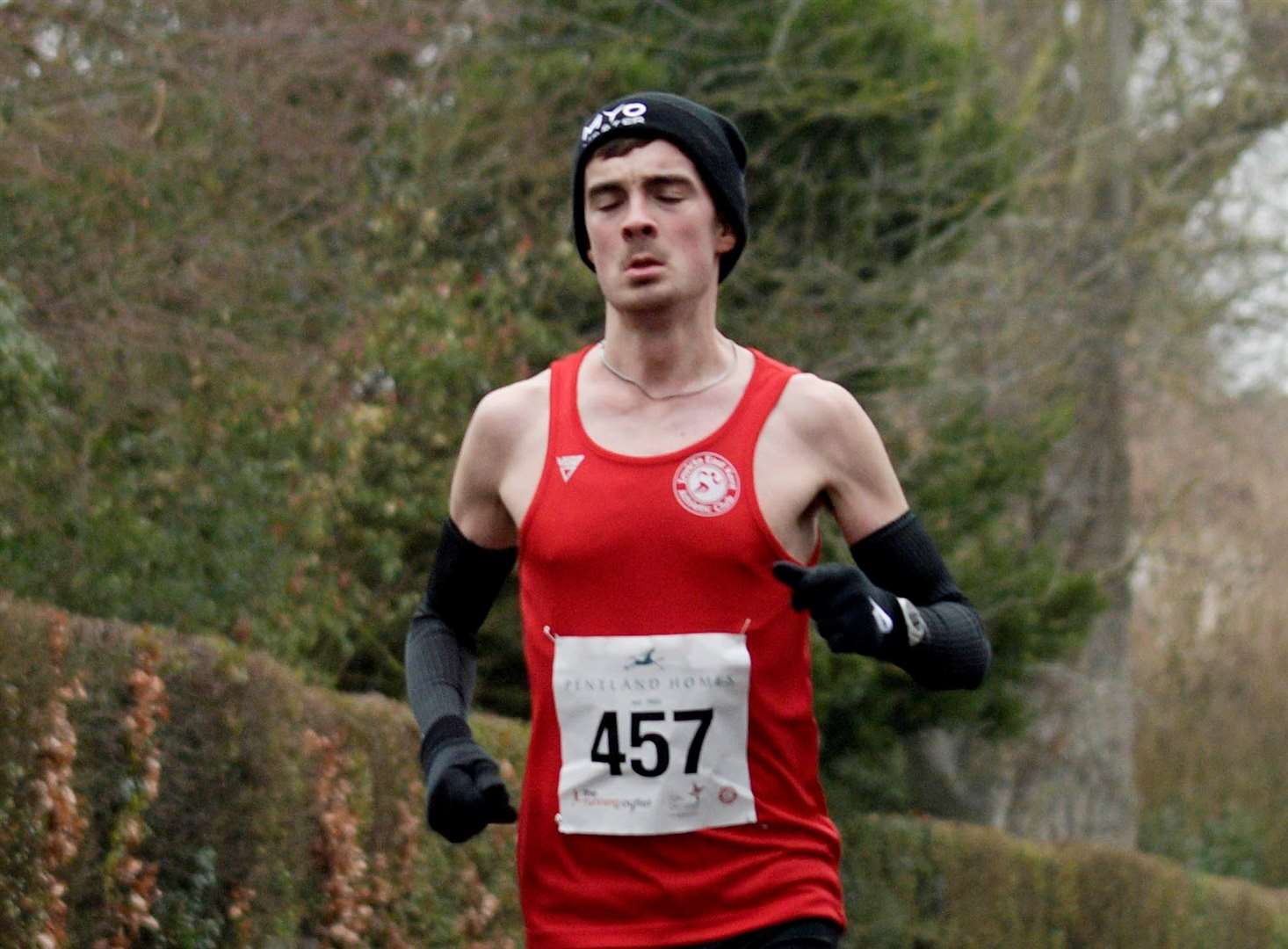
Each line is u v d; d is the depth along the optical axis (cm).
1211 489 9056
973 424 4856
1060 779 7112
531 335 4066
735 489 1152
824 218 4934
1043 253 5872
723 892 1145
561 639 1166
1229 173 6900
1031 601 4728
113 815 1897
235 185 3600
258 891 2147
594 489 1159
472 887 2853
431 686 1234
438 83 4181
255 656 2177
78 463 2889
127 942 1902
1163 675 9488
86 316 3050
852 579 1073
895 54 4938
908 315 5003
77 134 3055
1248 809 9488
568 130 4575
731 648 1143
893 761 5169
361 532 3709
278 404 3366
